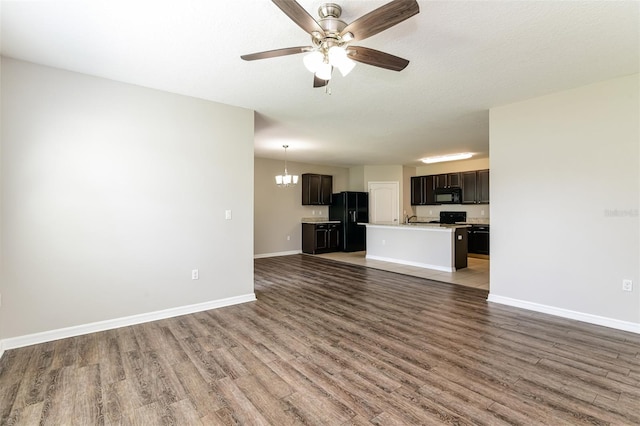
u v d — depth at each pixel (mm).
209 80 3080
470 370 2277
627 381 2127
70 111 2873
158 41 2359
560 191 3373
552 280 3441
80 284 2924
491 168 3908
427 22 2096
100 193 3020
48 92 2775
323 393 2002
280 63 2723
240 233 3900
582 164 3229
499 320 3281
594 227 3166
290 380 2154
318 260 7188
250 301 3973
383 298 4117
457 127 4824
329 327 3107
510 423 1715
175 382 2129
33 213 2721
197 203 3578
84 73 2920
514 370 2275
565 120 3328
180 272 3471
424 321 3270
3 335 2596
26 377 2188
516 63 2711
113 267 3086
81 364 2369
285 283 4949
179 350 2604
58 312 2822
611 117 3053
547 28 2174
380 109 3961
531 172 3578
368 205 8977
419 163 8656
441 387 2064
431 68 2799
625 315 3000
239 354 2533
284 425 1713
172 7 1951
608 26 2146
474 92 3385
